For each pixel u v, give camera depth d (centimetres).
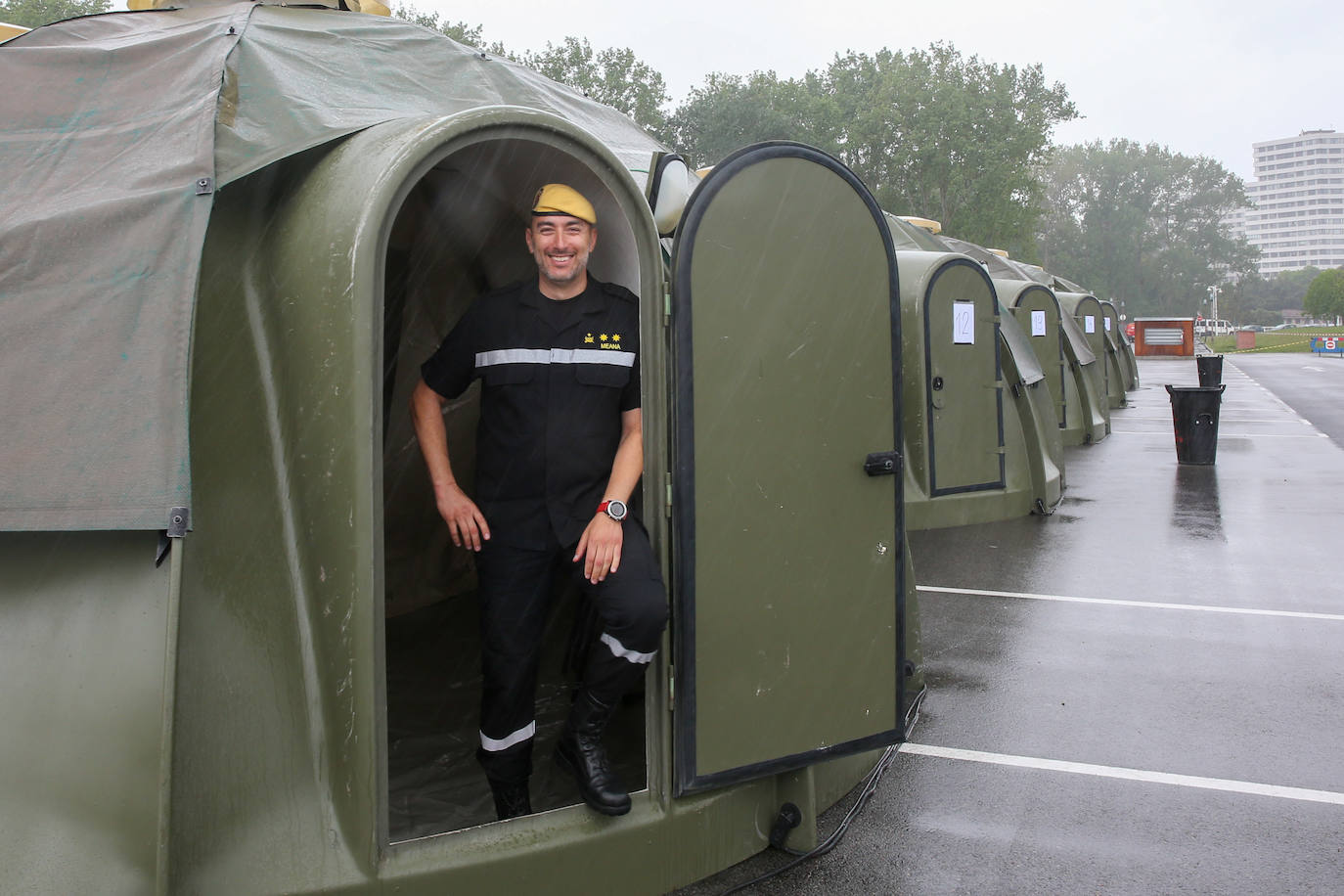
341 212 268
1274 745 433
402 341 439
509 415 295
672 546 299
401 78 369
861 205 332
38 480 258
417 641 478
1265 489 1111
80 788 244
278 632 267
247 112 306
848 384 331
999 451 934
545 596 302
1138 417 1972
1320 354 5219
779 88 5069
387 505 482
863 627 339
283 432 279
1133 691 501
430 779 348
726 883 315
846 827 357
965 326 893
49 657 256
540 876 278
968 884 321
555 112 419
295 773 259
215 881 245
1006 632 601
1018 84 5388
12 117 323
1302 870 332
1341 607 648
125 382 262
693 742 301
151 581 258
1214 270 11138
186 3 400
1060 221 10744
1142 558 792
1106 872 330
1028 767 413
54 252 278
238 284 289
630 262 317
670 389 297
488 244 404
